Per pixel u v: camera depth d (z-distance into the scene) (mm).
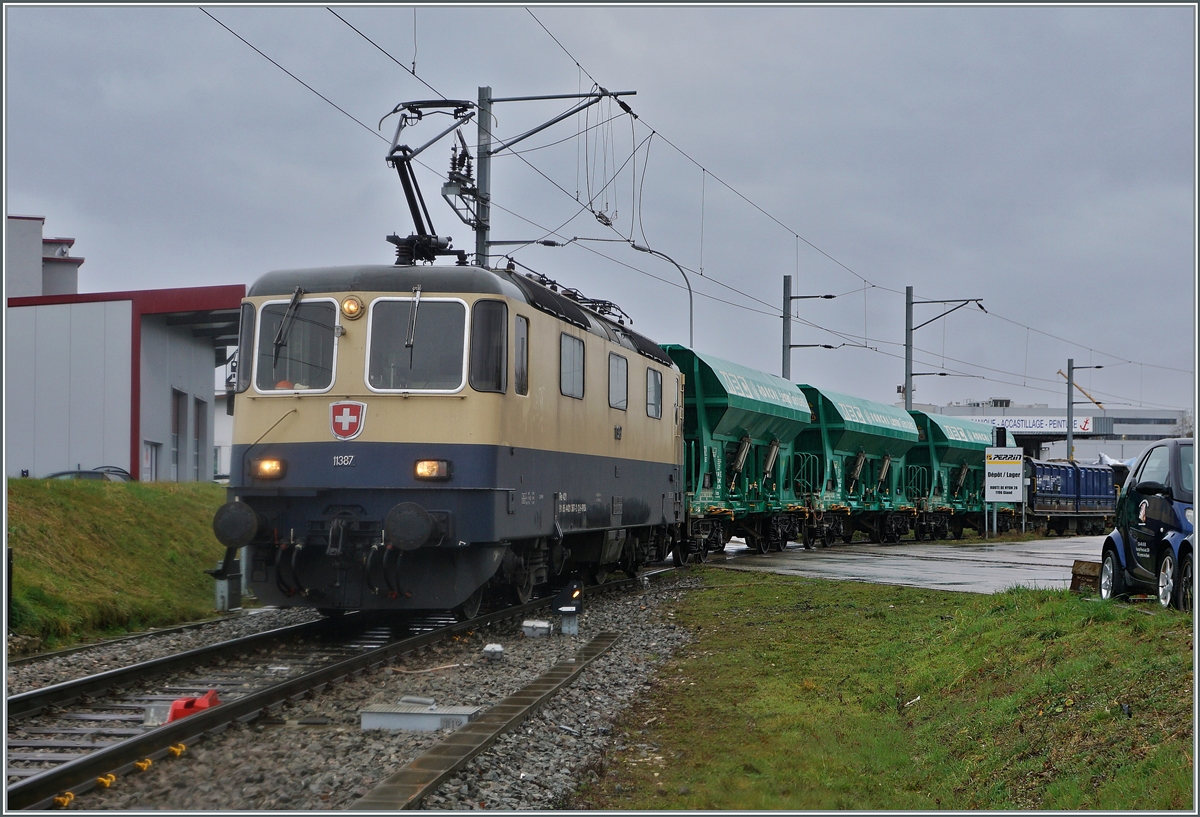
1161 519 11445
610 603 16594
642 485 18328
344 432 11805
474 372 11867
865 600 16438
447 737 7566
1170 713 6930
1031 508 45594
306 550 12000
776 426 29281
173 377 28156
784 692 10156
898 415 38812
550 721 8516
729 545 35719
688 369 24906
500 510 12023
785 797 6859
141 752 6969
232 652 11133
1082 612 10477
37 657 11297
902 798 6926
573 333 14672
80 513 16297
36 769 6980
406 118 16344
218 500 20766
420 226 14273
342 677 9773
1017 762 7211
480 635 13008
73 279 35938
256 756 7188
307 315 12125
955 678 9820
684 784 7137
